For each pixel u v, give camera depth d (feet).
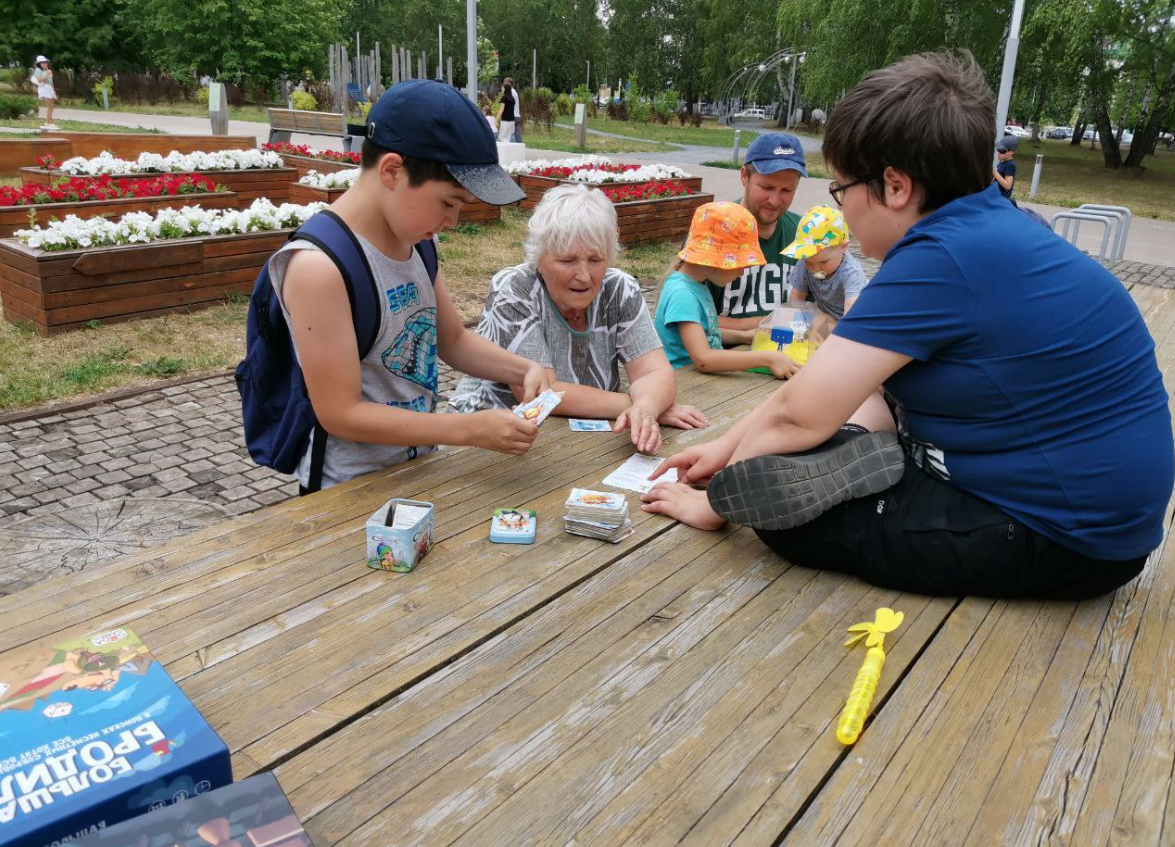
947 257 5.17
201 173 34.81
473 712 4.66
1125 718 4.78
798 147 12.76
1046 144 166.91
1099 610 5.86
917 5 77.51
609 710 4.71
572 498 6.65
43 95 66.80
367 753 4.34
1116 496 5.25
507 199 6.55
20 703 3.93
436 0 216.74
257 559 6.10
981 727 4.67
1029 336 5.11
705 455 7.33
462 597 5.71
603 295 9.61
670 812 4.02
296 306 6.86
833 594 5.94
